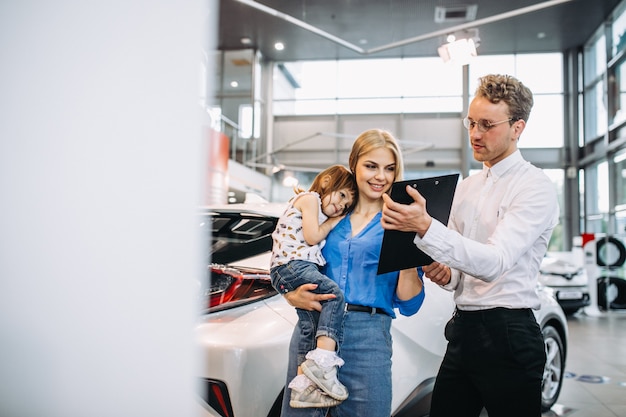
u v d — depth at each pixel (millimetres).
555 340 3625
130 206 525
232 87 17344
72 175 504
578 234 17016
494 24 15305
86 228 508
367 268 1702
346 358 1672
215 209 2566
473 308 1745
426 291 2717
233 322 1975
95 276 513
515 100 1703
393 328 2420
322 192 1782
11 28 491
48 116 498
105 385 520
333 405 1573
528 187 1674
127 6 526
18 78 493
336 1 13523
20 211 492
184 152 557
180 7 554
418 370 2527
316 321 1722
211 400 1871
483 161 1812
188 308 559
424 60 17750
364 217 1779
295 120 18172
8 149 489
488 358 1683
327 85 18141
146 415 539
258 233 2449
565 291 9344
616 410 3701
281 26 15445
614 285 10484
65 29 504
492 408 1687
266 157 17859
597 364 5328
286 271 1744
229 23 15328
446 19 14562
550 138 17375
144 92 533
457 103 17578
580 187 17094
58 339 503
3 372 491
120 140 522
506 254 1548
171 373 548
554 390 3648
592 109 16625
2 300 490
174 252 550
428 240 1441
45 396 501
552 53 17500
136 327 529
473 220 1830
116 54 521
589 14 14586
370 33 15625
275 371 1945
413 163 17516
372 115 17922
